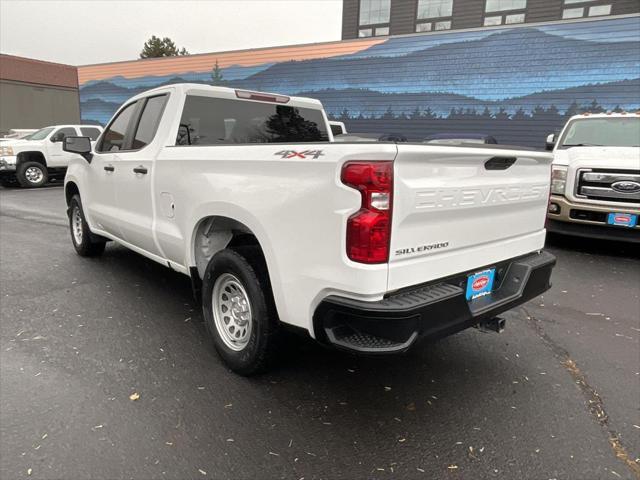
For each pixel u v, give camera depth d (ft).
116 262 18.97
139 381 9.97
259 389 9.76
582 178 20.38
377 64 48.32
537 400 9.61
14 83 101.91
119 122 15.37
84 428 8.37
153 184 12.46
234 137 13.66
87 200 17.54
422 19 63.41
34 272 17.48
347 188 7.26
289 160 8.16
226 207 9.65
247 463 7.60
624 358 11.49
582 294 16.15
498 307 9.22
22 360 10.79
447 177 8.16
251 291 9.36
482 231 9.23
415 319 7.41
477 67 44.24
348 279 7.38
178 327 12.73
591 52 39.96
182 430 8.38
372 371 10.66
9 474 7.23
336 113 51.08
